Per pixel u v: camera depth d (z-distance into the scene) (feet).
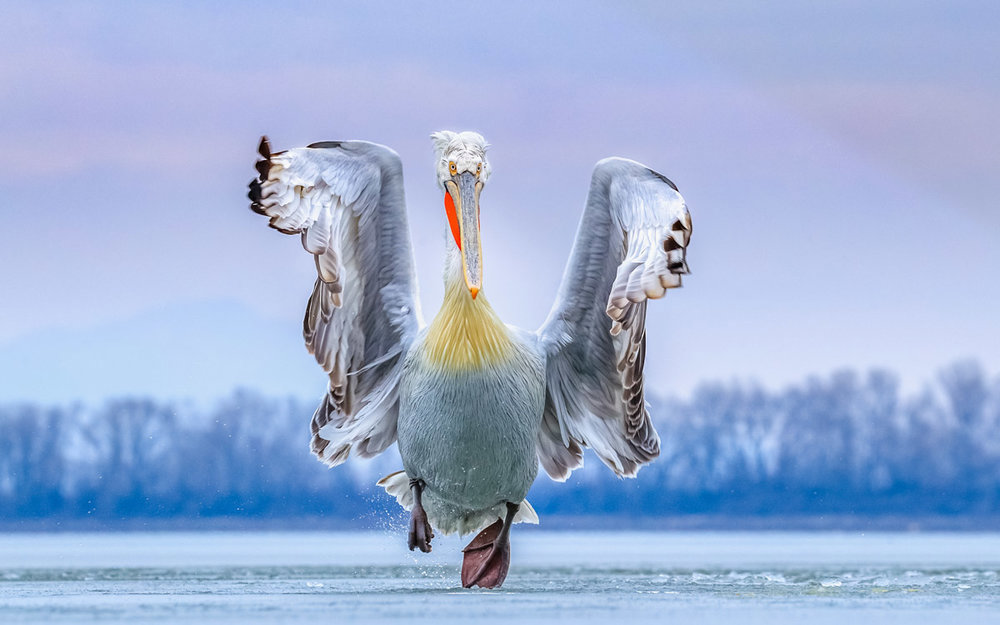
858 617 33.17
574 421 47.60
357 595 41.34
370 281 45.96
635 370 46.03
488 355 42.34
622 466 48.98
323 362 46.93
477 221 43.06
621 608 35.65
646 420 48.11
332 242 43.24
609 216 43.88
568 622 31.78
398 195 44.70
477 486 43.50
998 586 45.93
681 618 32.73
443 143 44.32
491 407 42.37
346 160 43.65
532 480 44.70
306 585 47.75
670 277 39.96
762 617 33.35
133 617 33.27
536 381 44.14
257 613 34.32
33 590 44.80
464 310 42.42
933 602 38.19
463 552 45.39
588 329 45.93
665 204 41.06
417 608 35.76
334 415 48.19
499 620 32.09
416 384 43.19
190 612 34.63
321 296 46.14
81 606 36.83
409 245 45.44
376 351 46.96
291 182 42.16
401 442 44.39
